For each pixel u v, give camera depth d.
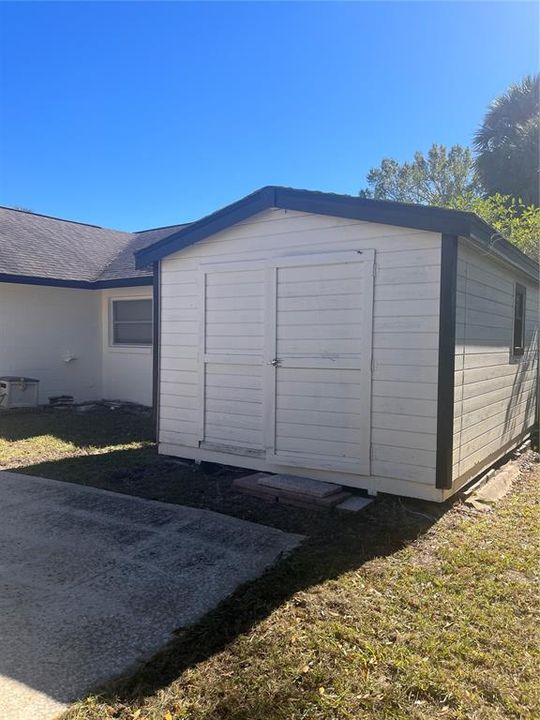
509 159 15.72
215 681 2.27
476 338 5.06
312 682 2.27
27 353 10.27
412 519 4.32
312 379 5.10
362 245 4.75
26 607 2.90
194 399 6.04
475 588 3.15
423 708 2.13
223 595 3.06
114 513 4.47
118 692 2.20
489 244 4.79
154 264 6.33
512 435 6.68
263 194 5.21
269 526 4.20
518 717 2.09
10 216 12.40
